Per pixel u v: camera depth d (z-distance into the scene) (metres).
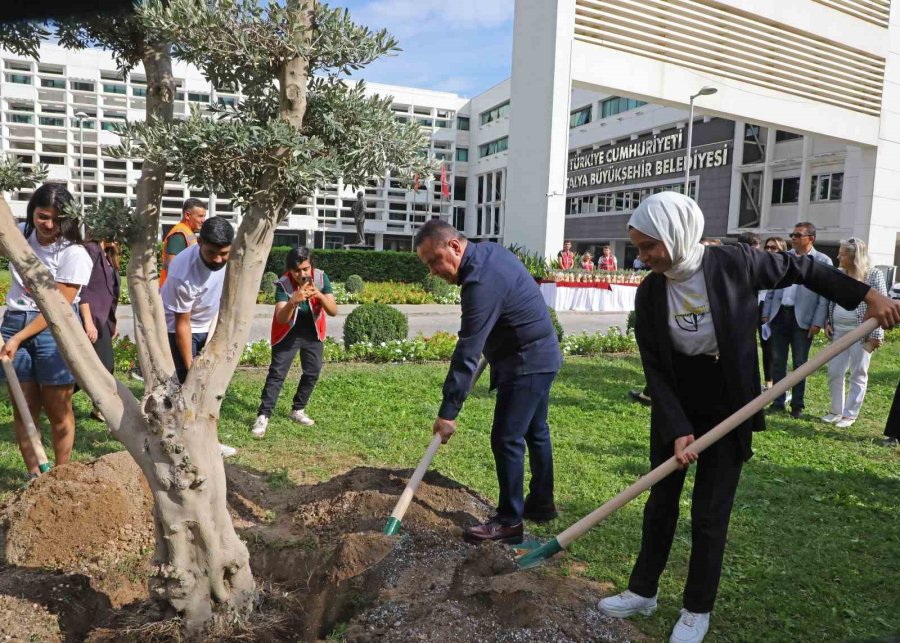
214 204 32.81
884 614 3.09
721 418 2.85
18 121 33.16
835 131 20.64
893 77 21.47
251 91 2.59
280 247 22.80
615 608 2.94
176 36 2.32
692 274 2.72
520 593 2.83
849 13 20.27
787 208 28.91
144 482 3.62
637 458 5.34
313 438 5.53
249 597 2.83
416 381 8.03
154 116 2.46
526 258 18.09
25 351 3.89
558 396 7.63
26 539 3.21
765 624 2.98
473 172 52.41
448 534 3.64
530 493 4.05
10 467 4.45
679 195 2.67
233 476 4.37
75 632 2.80
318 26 2.51
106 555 3.26
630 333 11.79
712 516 2.76
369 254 24.86
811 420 6.84
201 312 4.82
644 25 17.28
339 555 3.18
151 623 2.71
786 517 4.23
